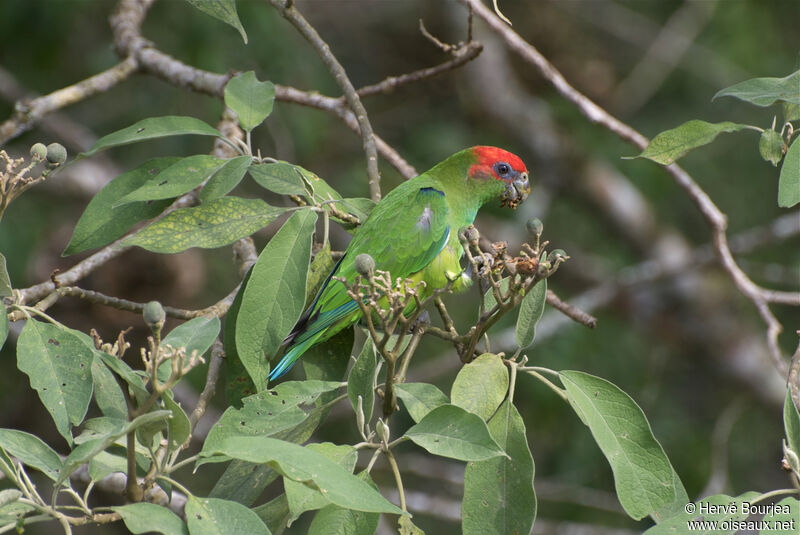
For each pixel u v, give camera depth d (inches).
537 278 188.1
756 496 179.2
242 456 162.7
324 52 297.7
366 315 175.3
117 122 489.4
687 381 592.4
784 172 200.2
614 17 599.5
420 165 547.8
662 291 584.7
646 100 557.3
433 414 178.1
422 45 606.5
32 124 331.9
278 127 451.5
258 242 493.0
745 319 592.4
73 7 457.4
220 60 440.1
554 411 466.0
